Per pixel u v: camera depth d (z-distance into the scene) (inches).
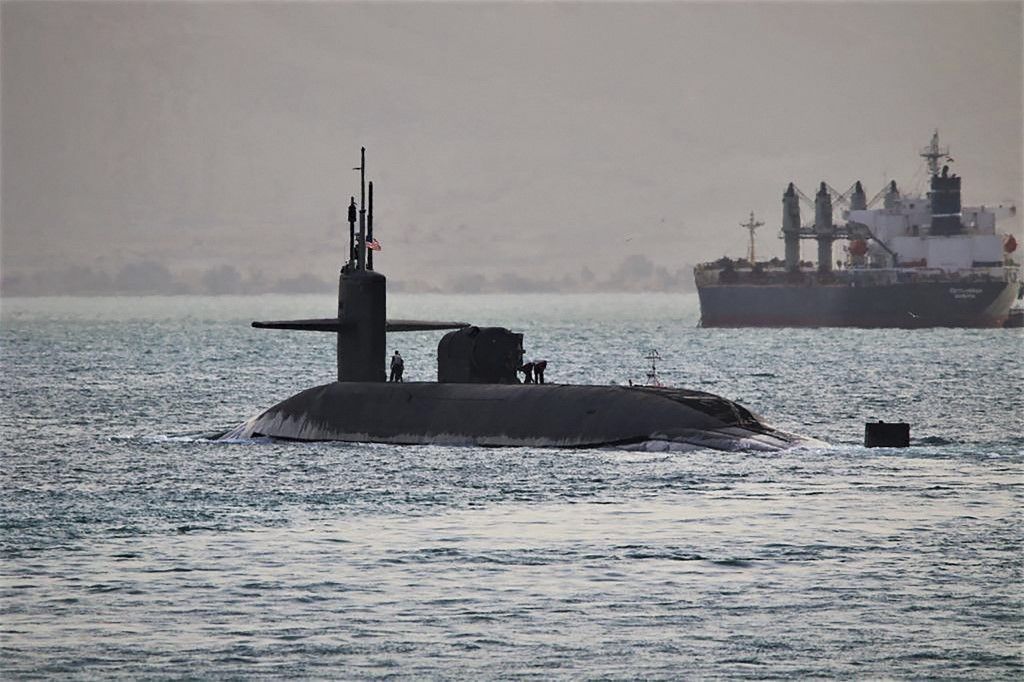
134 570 6141.7
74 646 5142.7
